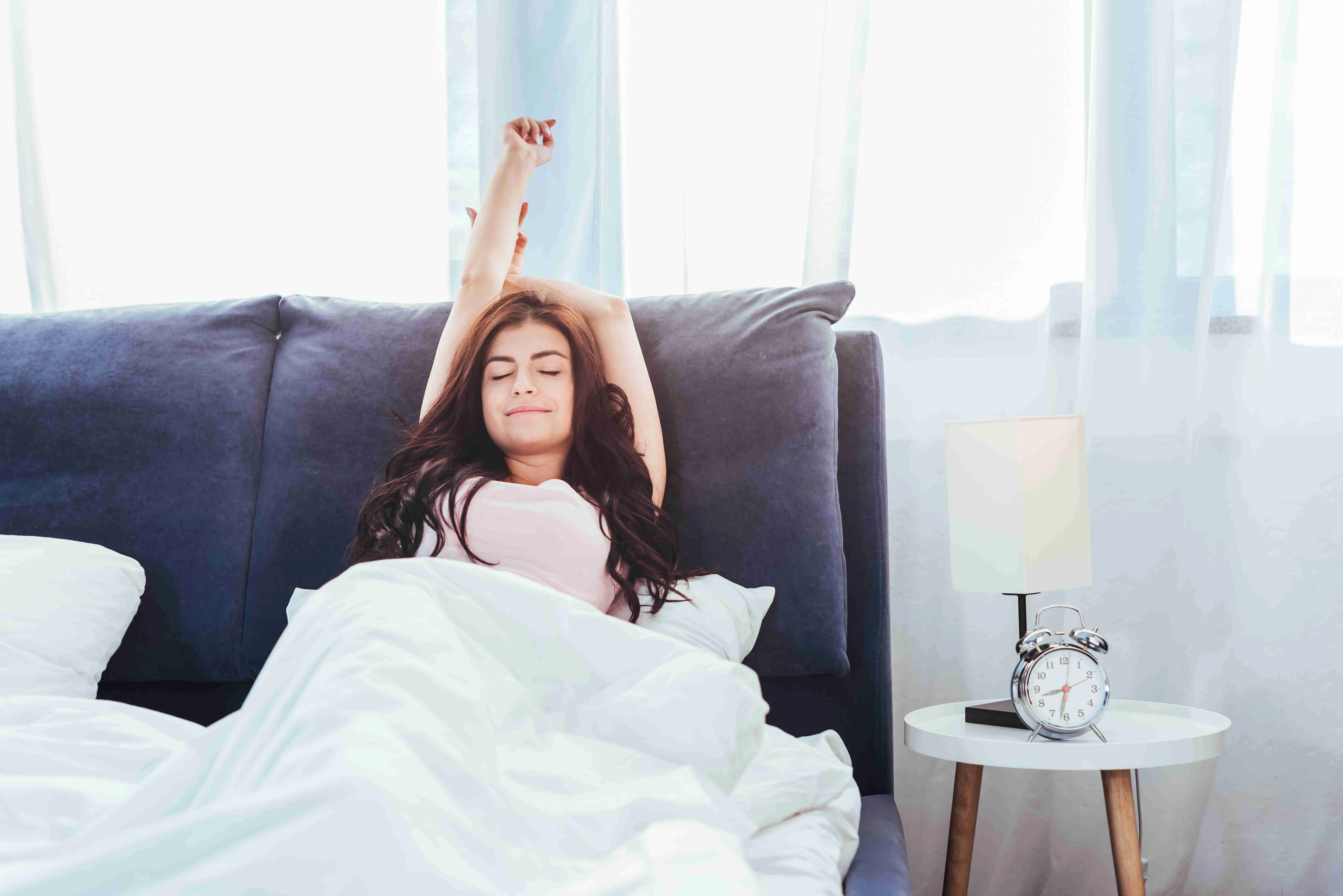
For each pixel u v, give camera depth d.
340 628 0.93
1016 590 1.48
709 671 1.05
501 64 1.94
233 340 1.71
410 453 1.52
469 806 0.74
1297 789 1.78
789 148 1.96
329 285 2.06
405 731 0.75
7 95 2.13
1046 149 1.88
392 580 1.08
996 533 1.50
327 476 1.60
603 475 1.49
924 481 1.91
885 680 1.60
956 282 1.91
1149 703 1.58
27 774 0.94
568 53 1.94
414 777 0.68
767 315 1.61
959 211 1.91
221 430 1.64
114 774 0.98
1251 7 1.87
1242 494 1.81
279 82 2.08
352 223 2.06
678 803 0.80
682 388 1.57
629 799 0.81
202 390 1.66
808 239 1.88
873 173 1.93
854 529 1.64
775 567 1.50
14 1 2.09
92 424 1.64
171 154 2.10
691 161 1.97
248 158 2.09
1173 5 1.82
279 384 1.68
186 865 0.60
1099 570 1.81
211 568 1.59
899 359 1.92
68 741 1.01
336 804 0.61
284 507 1.60
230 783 0.77
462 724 0.85
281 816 0.61
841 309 1.65
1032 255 1.88
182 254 2.09
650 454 1.51
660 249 1.99
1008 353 1.89
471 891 0.59
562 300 1.59
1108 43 1.82
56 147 2.12
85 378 1.67
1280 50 1.81
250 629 1.58
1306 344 1.80
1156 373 1.80
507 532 1.42
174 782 0.78
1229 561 1.79
